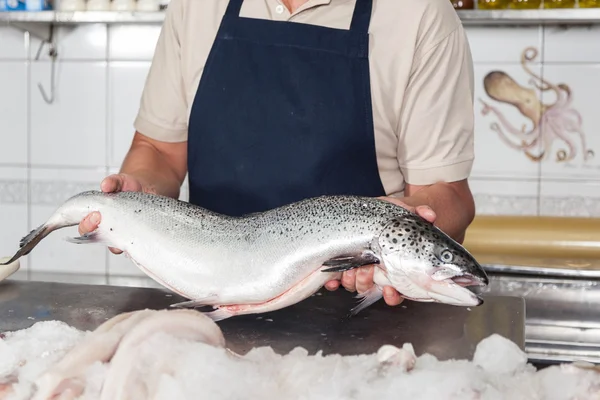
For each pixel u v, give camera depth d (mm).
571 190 2828
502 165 2857
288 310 1433
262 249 1226
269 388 895
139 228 1304
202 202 1667
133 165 1699
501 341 1046
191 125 1656
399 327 1344
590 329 1794
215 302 1248
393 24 1565
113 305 1481
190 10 1671
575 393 905
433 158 1569
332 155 1582
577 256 2361
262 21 1614
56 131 3008
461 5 2600
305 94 1584
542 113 2812
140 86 2957
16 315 1418
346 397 876
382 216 1192
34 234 1391
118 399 862
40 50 2971
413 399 875
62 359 938
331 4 1600
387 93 1573
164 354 909
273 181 1608
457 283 1162
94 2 2727
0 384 924
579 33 2754
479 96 2840
